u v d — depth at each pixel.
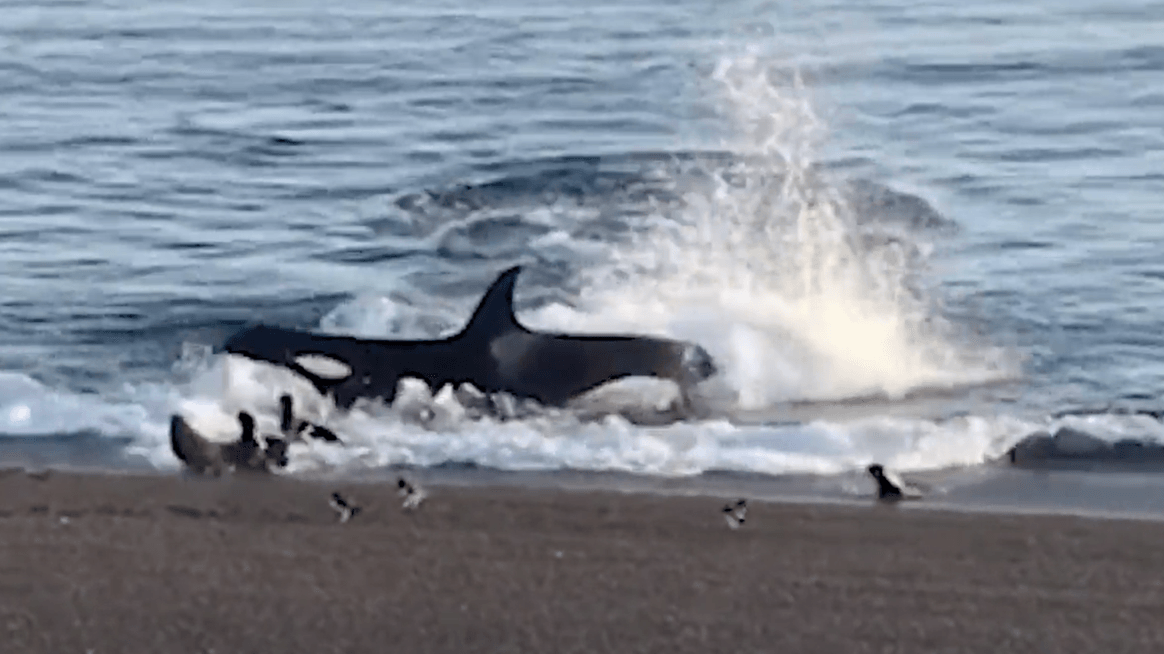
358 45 74.25
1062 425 37.03
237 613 29.12
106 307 45.19
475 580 29.91
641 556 30.58
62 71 71.12
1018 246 48.62
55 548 31.05
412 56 71.94
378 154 58.34
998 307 44.47
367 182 55.34
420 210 51.41
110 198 54.56
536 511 32.31
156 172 57.25
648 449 35.91
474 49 72.75
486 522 31.88
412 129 61.22
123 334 43.31
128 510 32.50
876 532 31.42
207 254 49.38
